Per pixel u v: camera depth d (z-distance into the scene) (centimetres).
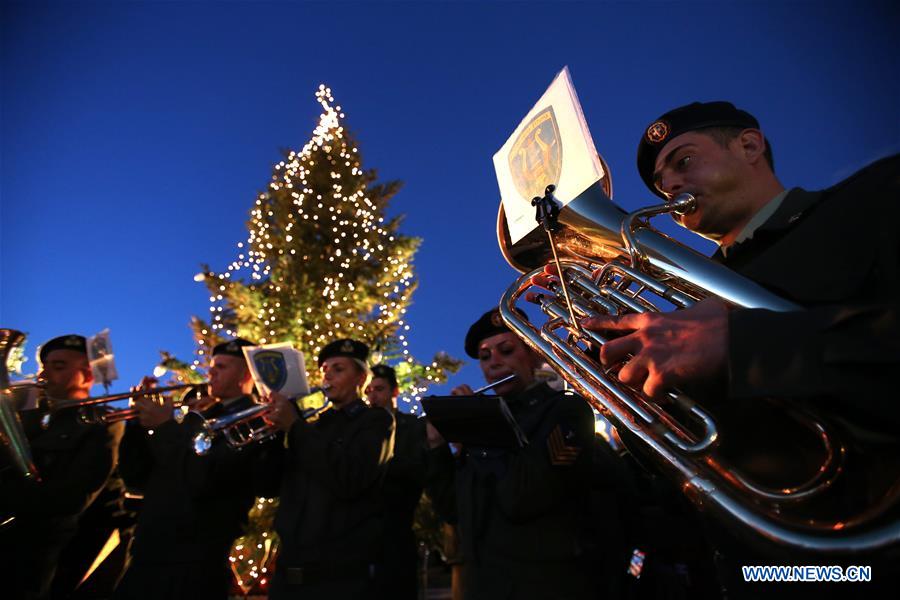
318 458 263
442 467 280
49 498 282
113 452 314
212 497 283
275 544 709
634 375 74
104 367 353
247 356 325
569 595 184
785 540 63
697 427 103
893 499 62
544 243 137
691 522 252
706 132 116
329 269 947
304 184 1013
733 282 82
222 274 909
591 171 108
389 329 941
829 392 61
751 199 111
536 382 245
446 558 287
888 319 60
